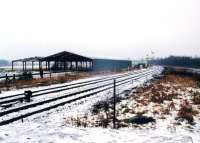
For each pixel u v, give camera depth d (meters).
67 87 27.72
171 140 9.83
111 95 22.86
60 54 69.62
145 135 10.52
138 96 23.28
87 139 9.12
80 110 16.05
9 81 31.89
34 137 8.83
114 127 12.98
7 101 17.31
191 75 58.31
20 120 12.62
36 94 20.95
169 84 35.84
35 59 73.06
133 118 14.40
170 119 15.46
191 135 12.45
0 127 10.04
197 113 17.72
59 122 12.84
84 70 72.12
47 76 45.00
